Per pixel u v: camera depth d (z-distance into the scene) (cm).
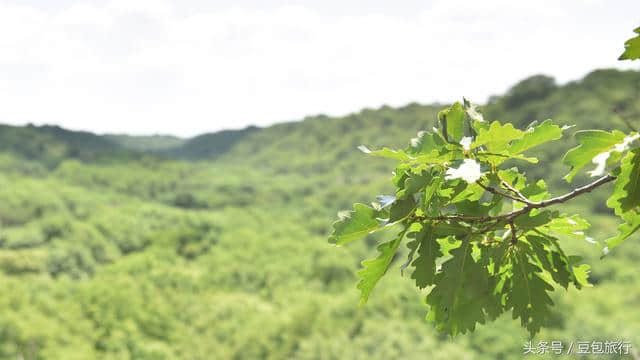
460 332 206
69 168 17050
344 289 10475
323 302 9606
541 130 193
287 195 16600
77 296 9725
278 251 12212
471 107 206
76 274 10938
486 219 206
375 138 19300
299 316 9238
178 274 10994
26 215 12900
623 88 13400
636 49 178
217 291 10888
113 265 11488
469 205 208
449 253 203
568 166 186
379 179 16212
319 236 13450
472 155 199
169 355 8712
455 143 198
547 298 206
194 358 8744
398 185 202
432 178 193
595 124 12556
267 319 9431
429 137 198
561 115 13262
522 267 208
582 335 6394
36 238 11825
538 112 13850
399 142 18362
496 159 201
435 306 205
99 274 11081
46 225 12388
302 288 10556
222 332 9250
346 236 196
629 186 189
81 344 8650
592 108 13100
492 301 204
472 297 202
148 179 17200
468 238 204
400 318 8875
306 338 8844
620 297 7794
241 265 11562
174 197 16275
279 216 14900
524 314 206
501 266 210
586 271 206
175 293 10500
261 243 12650
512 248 209
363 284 201
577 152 186
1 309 8762
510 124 191
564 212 207
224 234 13550
